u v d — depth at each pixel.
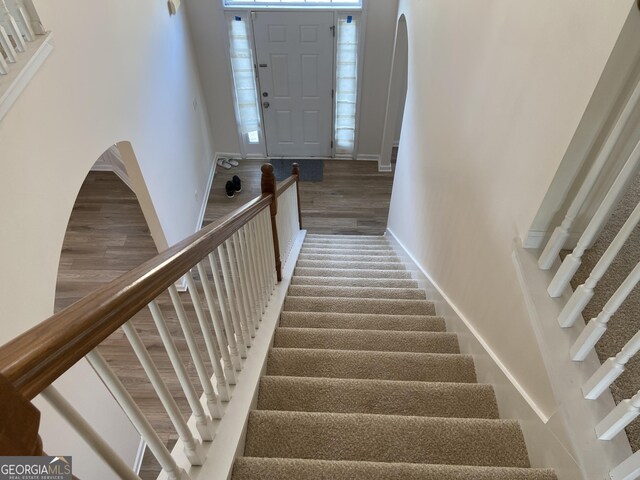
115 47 2.89
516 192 1.50
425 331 2.30
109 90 2.76
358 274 3.42
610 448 1.05
